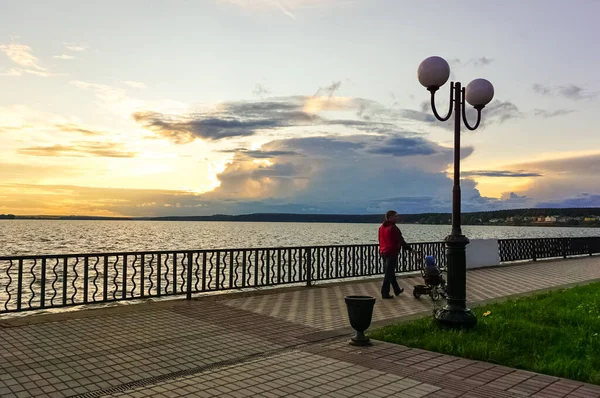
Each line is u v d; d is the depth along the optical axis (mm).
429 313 9812
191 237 95750
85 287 9664
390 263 11727
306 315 9336
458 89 8555
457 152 8453
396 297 11914
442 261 18812
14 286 22938
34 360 6172
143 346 6914
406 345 7125
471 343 6969
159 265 10672
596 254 27641
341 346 7047
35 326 8008
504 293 12820
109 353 6531
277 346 7047
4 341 7059
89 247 56188
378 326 8508
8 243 64500
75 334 7516
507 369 6055
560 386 5453
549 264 21328
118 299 10086
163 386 5258
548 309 9969
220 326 8273
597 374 5820
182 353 6602
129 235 105750
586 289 13102
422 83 8422
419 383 5445
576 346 7125
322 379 5531
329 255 14469
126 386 5277
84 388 5188
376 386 5316
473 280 15602
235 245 62594
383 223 11945
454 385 5406
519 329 8070
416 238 87375
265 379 5512
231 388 5207
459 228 8320
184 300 10703
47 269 30781
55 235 100500
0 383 5312
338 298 11445
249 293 11867
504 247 21797
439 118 8453
